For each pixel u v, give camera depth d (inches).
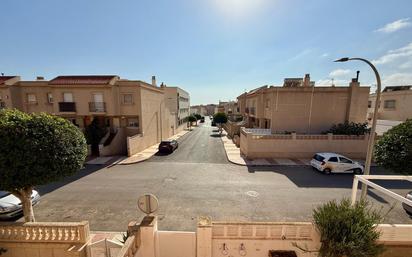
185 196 423.2
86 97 821.2
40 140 238.1
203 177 544.1
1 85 846.5
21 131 230.1
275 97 857.5
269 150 729.6
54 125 256.5
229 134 1425.9
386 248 203.9
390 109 954.1
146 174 569.9
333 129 811.4
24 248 237.9
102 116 875.4
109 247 230.1
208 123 2935.5
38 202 383.9
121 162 690.2
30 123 240.5
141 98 868.6
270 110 885.8
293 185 485.7
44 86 876.0
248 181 512.4
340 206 218.1
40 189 457.4
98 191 447.8
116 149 826.8
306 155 725.9
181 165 666.2
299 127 867.4
